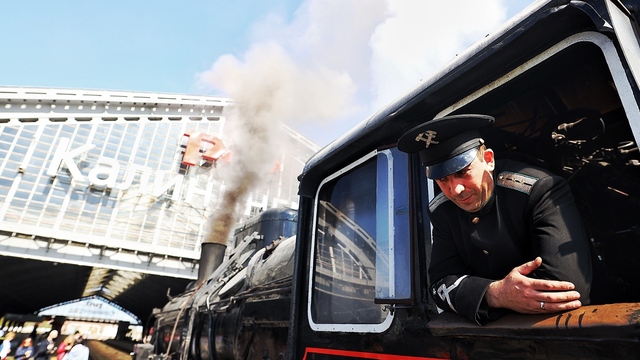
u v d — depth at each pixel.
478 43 1.34
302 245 2.43
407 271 1.54
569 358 0.96
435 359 1.37
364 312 1.80
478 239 1.21
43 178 22.03
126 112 27.19
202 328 4.57
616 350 0.86
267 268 3.48
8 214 19.92
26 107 23.58
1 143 21.92
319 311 2.13
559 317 0.90
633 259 1.35
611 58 0.99
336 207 2.23
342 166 2.24
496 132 1.68
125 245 21.05
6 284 27.58
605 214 1.46
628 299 1.29
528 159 1.56
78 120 24.98
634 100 0.92
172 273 21.94
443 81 1.44
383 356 1.61
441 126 1.15
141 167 24.98
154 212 23.98
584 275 0.95
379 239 1.74
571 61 1.29
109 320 75.06
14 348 19.83
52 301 48.91
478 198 1.18
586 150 1.53
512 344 1.11
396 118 1.72
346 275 2.00
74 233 20.55
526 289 0.94
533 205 1.11
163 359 5.52
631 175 1.44
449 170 1.14
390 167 1.80
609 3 0.97
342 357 1.84
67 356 8.62
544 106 1.59
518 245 1.16
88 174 23.44
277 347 2.75
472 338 1.24
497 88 1.35
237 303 3.73
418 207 1.64
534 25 1.11
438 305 1.29
